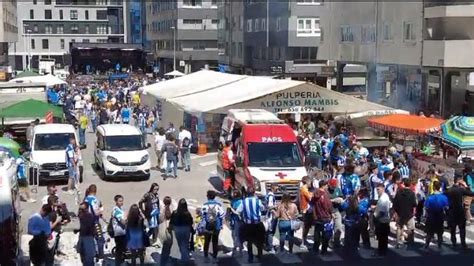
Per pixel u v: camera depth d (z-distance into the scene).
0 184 13.73
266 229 16.50
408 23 39.28
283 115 31.52
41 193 23.27
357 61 46.75
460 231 16.86
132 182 25.69
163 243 15.06
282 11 61.16
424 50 37.28
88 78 88.19
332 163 23.75
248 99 30.00
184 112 35.03
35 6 127.12
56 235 15.96
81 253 14.34
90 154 32.88
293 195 20.03
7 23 73.44
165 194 23.44
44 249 14.22
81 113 40.91
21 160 21.83
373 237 17.92
